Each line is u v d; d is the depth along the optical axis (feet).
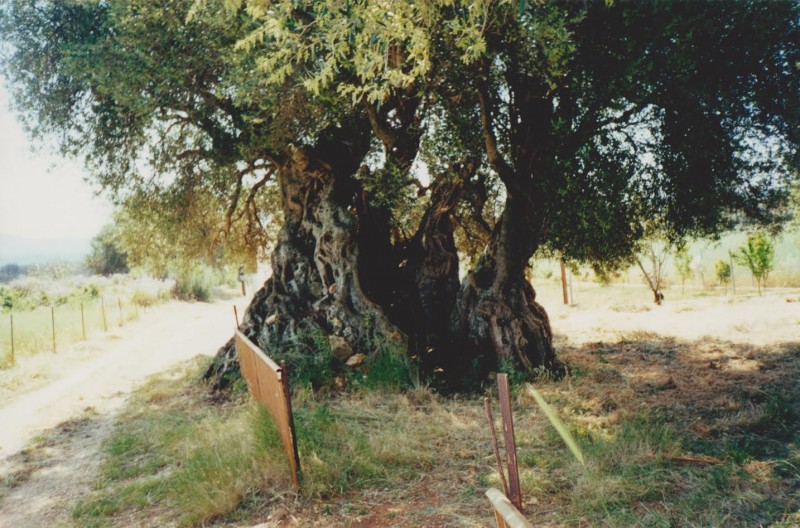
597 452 20.25
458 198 39.75
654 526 15.38
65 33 38.32
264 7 21.63
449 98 33.55
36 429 33.73
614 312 64.80
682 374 33.14
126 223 50.96
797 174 33.06
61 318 76.13
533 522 16.47
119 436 30.17
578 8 26.99
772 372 31.32
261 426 23.06
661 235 40.19
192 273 122.42
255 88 31.07
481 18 24.58
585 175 33.88
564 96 33.01
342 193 40.98
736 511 15.93
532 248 36.68
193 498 19.43
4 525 20.88
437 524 16.98
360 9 19.57
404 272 41.91
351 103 33.73
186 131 44.42
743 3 27.17
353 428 25.20
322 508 18.61
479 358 35.42
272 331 38.55
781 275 73.51
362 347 37.27
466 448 23.09
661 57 27.14
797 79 29.19
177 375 46.44
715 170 32.19
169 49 34.24
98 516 20.22
